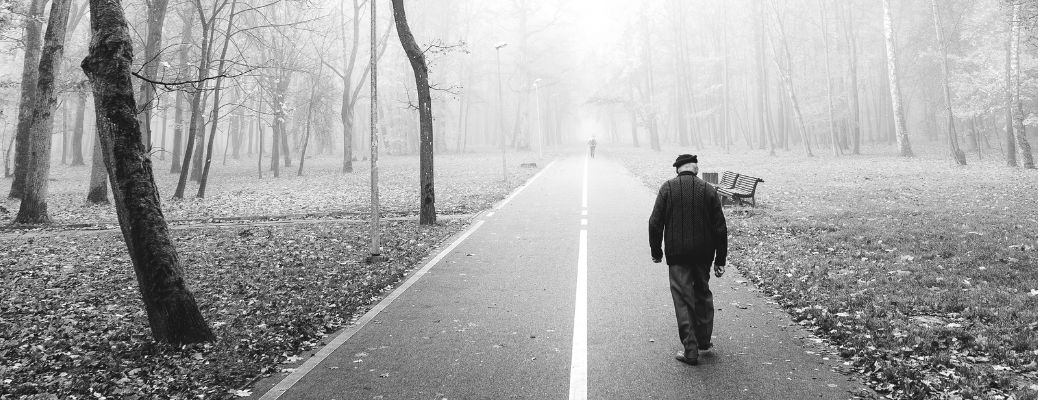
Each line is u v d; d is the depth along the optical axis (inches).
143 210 230.2
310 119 1445.6
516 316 267.3
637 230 503.2
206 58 829.8
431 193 569.0
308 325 257.4
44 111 636.1
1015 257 320.2
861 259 343.9
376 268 378.9
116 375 204.2
